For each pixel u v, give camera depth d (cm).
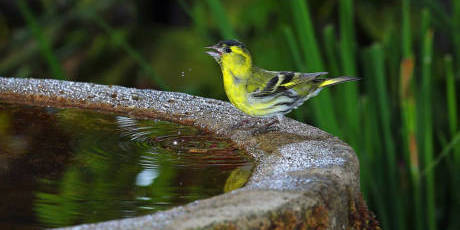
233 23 1507
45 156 619
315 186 494
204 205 450
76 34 1680
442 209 1189
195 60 1555
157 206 492
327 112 1027
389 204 1066
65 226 450
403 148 1127
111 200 502
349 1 1044
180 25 1880
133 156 632
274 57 1461
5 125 723
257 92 781
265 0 1514
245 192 480
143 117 781
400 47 1243
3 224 446
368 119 1078
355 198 546
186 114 784
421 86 1095
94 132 711
